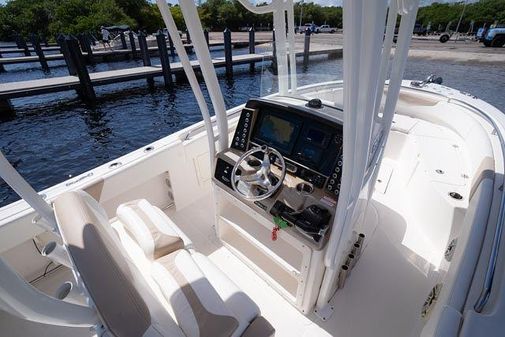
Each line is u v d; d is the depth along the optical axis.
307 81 1.78
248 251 1.66
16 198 5.18
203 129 2.06
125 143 7.48
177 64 13.15
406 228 1.81
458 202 1.53
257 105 1.46
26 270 1.41
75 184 1.45
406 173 2.26
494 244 0.93
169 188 1.98
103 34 20.22
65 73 14.17
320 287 1.27
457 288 0.86
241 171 1.38
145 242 1.21
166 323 0.85
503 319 0.72
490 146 1.68
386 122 1.20
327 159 1.23
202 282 1.01
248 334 0.89
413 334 1.24
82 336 1.24
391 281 1.50
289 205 1.17
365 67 0.57
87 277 0.76
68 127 8.25
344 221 0.92
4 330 1.24
